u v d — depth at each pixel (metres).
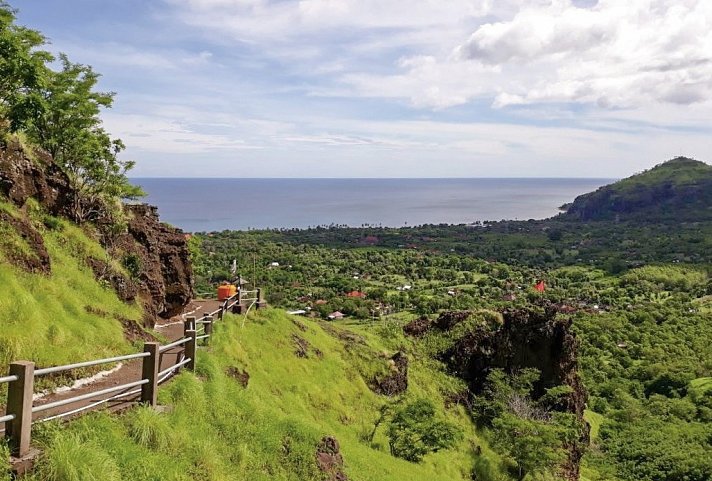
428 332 54.81
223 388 17.53
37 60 20.80
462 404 48.00
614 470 62.84
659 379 99.38
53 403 9.67
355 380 38.31
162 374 14.48
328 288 141.25
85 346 15.20
